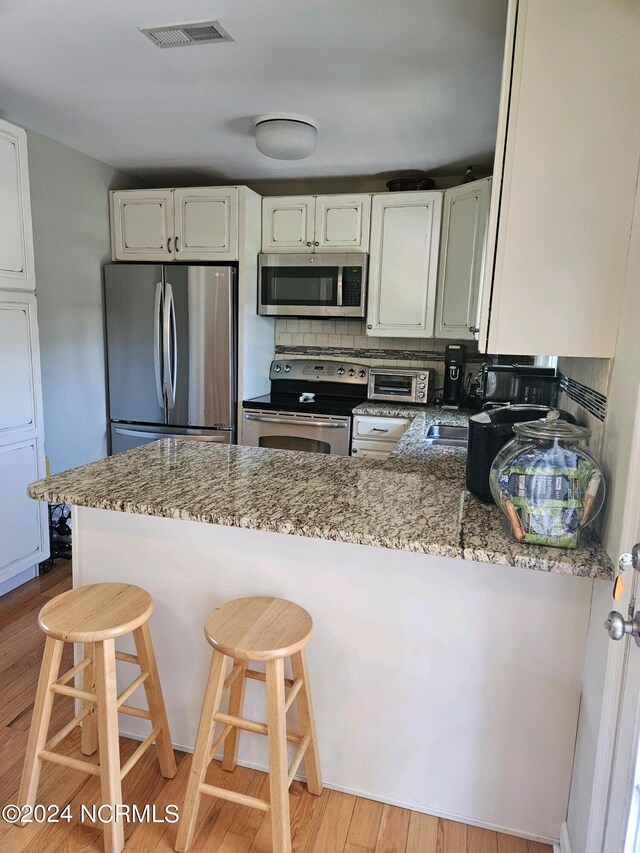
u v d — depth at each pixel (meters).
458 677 1.45
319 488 1.59
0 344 2.56
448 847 1.44
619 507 1.15
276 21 1.82
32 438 2.79
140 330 3.64
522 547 1.21
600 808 1.14
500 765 1.46
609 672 1.11
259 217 3.70
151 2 1.73
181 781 1.62
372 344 3.98
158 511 1.39
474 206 3.07
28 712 1.89
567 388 1.94
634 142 1.23
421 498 1.52
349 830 1.47
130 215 3.66
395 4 1.71
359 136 2.91
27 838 1.43
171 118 2.75
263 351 3.95
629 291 1.21
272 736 1.27
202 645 1.65
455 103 2.45
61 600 1.46
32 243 2.72
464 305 3.20
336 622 1.52
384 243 3.54
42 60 2.14
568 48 1.23
